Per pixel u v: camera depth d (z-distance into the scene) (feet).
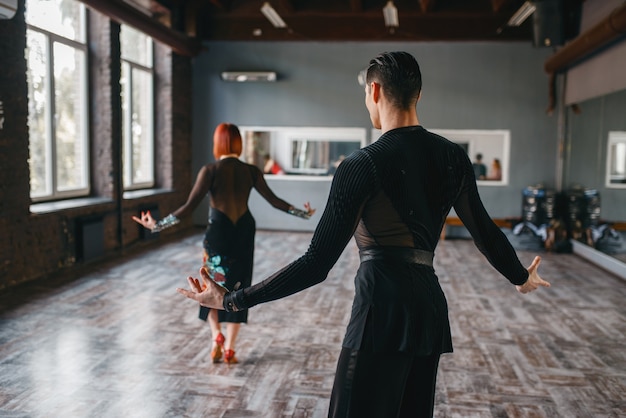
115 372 11.10
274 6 31.99
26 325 14.11
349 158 4.75
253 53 33.24
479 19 31.30
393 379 4.70
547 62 29.99
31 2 19.85
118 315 15.17
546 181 31.86
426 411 5.03
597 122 26.11
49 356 11.93
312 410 9.57
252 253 11.63
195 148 33.96
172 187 31.14
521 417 9.45
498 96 31.89
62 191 22.25
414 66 4.91
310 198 33.32
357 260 24.45
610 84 23.90
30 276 18.78
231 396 10.09
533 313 16.22
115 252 24.61
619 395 10.43
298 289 4.70
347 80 32.73
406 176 4.72
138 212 26.78
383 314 4.64
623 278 21.31
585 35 23.71
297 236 31.60
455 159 4.98
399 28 31.89
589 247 25.94
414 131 4.92
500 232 5.24
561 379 11.18
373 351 4.62
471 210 5.14
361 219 4.83
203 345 12.87
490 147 32.55
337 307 16.47
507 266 5.24
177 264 22.66
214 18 33.04
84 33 23.50
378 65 4.96
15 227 17.84
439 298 4.87
